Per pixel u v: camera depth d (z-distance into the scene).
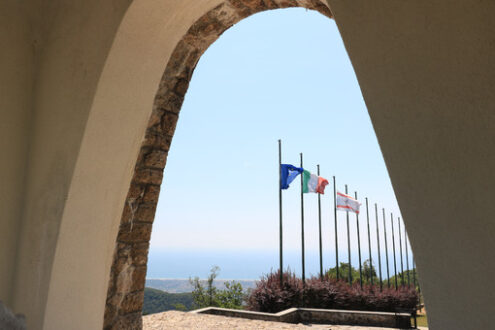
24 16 2.14
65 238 1.86
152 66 2.10
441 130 0.98
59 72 2.05
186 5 1.99
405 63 1.03
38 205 1.96
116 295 2.45
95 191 1.97
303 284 9.31
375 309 9.51
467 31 0.94
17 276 1.95
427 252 1.00
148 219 2.66
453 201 0.96
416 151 1.02
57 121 1.99
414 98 1.02
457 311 0.96
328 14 2.36
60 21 2.13
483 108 0.92
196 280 13.20
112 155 2.03
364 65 1.10
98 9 1.94
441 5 0.98
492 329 0.91
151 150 2.62
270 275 9.53
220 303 13.09
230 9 2.41
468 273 0.94
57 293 1.83
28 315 1.84
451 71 0.96
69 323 1.88
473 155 0.94
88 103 1.87
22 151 2.06
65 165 1.89
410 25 1.02
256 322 5.62
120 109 2.01
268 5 2.42
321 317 7.49
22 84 2.09
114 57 1.87
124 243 2.48
